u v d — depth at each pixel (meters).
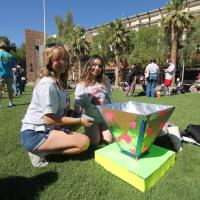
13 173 2.39
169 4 23.67
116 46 29.81
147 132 2.26
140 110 2.76
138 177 2.13
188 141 3.25
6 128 3.92
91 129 3.13
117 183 2.24
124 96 9.63
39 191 2.10
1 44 5.91
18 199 2.00
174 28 22.72
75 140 2.53
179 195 2.06
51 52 2.46
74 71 35.81
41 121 2.46
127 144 2.46
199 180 2.30
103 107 2.50
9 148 3.03
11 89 6.14
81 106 3.22
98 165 2.60
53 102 2.41
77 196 2.03
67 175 2.37
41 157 2.54
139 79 10.59
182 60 29.64
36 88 2.46
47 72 2.52
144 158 2.49
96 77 3.29
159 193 2.09
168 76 9.88
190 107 6.18
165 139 3.08
